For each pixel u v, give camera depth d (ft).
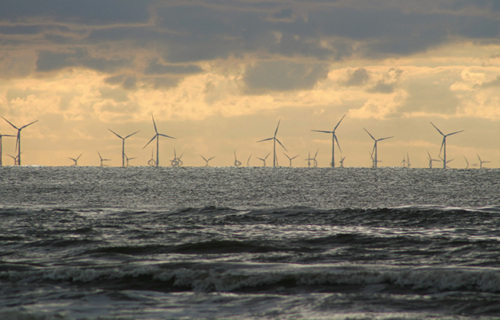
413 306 236.63
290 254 377.09
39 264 345.10
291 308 236.84
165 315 228.02
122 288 278.26
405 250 389.39
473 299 244.01
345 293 262.26
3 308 240.12
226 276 288.71
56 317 219.00
